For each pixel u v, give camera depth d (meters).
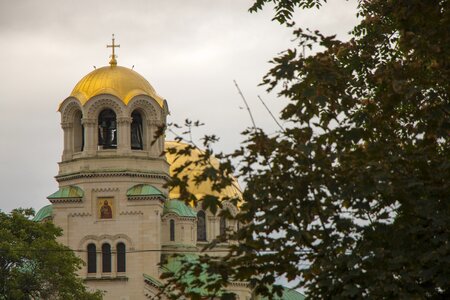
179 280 64.06
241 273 61.75
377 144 61.97
